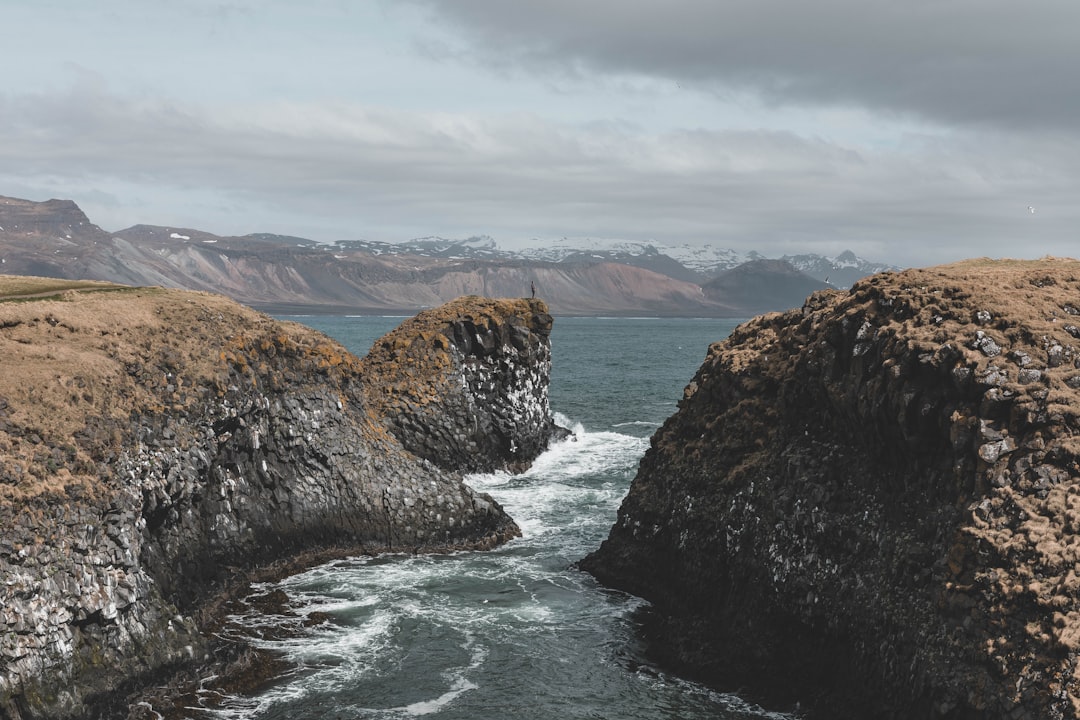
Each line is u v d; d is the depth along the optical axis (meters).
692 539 39.50
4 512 29.61
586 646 36.97
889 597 29.62
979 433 28.77
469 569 45.78
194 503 40.78
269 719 30.91
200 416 41.50
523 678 34.22
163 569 36.72
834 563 32.41
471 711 31.73
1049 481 27.22
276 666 34.62
